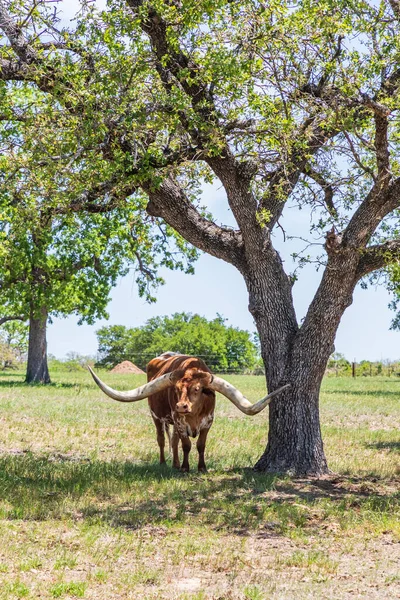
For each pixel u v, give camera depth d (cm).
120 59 1096
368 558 796
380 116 1141
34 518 925
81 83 1120
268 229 1302
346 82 1120
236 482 1166
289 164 1172
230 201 1292
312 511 988
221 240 1336
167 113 1155
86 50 1128
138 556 778
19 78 1223
